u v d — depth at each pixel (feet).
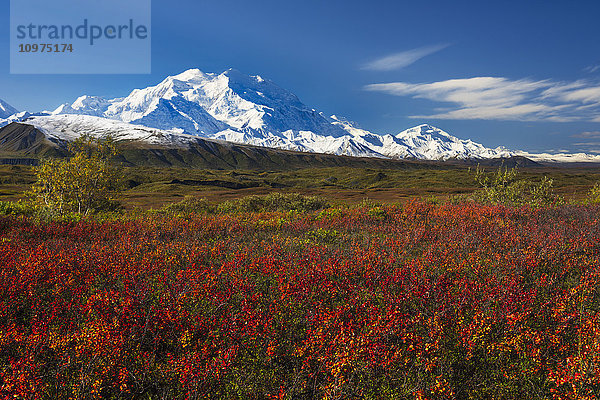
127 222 59.57
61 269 30.37
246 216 70.59
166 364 19.84
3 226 52.95
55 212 75.25
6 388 16.52
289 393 18.03
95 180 92.68
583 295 25.95
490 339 21.72
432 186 485.56
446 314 23.50
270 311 24.21
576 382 17.98
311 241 46.21
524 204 76.23
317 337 20.02
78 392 17.29
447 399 18.19
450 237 43.86
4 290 25.49
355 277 30.40
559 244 37.83
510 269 31.09
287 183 567.59
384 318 22.29
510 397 18.89
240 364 20.36
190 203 103.91
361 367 18.78
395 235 47.14
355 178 601.62
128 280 27.68
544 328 23.24
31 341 20.01
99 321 21.24
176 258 35.86
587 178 527.40
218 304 25.08
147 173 568.41
